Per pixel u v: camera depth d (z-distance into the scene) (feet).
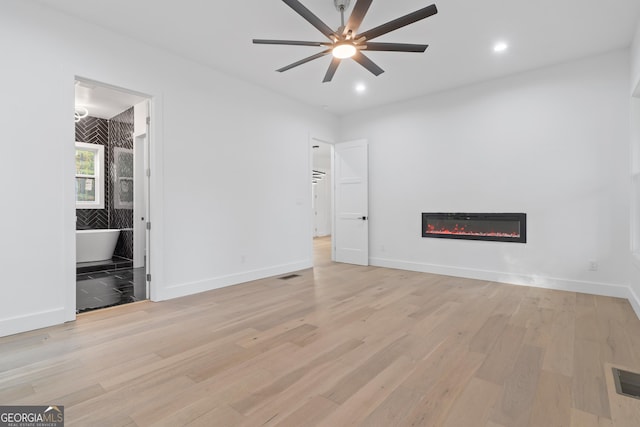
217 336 8.66
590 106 12.66
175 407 5.57
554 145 13.43
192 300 12.02
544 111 13.64
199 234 13.20
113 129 20.89
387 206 18.60
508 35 11.03
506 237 14.65
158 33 10.94
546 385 6.24
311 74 14.34
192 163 12.96
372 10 9.60
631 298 11.23
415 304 11.46
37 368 6.92
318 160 37.37
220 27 10.61
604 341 8.25
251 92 15.29
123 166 19.71
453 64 13.26
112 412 5.43
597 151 12.55
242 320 9.88
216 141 13.82
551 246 13.56
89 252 18.58
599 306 11.09
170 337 8.59
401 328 9.20
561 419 5.23
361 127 19.66
